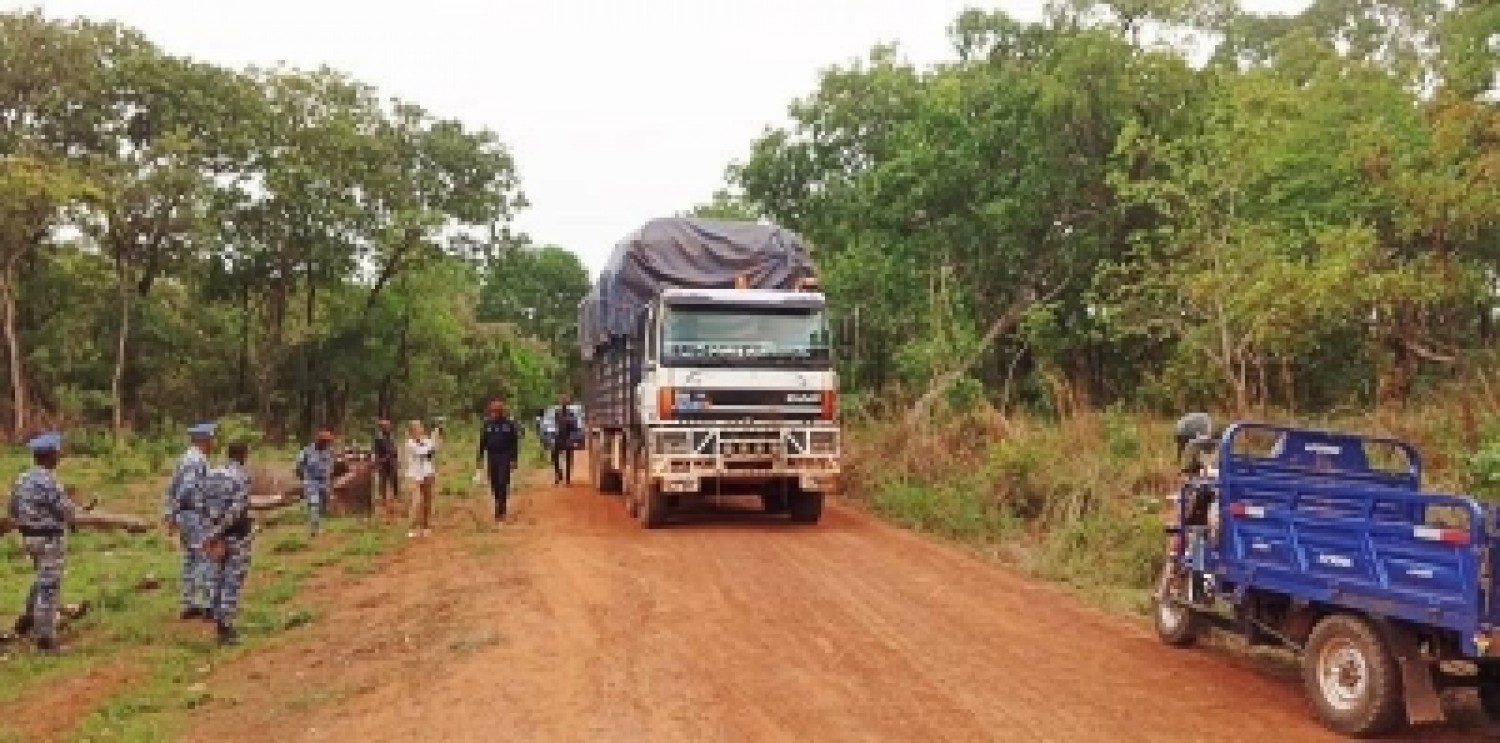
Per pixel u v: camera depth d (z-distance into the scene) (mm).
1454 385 20719
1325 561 8977
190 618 13000
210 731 9125
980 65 33594
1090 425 21141
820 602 12852
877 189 30766
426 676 10297
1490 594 7766
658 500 18438
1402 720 8375
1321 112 24047
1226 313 22781
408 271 51031
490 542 17656
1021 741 8242
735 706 9039
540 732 8555
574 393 83375
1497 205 19078
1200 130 28766
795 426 18250
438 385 57594
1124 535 15289
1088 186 30109
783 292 18516
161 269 45844
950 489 19984
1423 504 8250
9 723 9367
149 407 46625
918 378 27031
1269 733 8539
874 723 8625
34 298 44875
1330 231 21078
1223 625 10305
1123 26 30719
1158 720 8789
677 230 20484
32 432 40156
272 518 20984
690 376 17984
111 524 19719
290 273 47531
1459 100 19438
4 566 16219
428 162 51750
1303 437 10711
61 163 38844
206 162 44281
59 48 41094
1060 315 31391
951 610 12594
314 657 11367
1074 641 11359
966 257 31125
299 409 52094
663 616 12133
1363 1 35812
